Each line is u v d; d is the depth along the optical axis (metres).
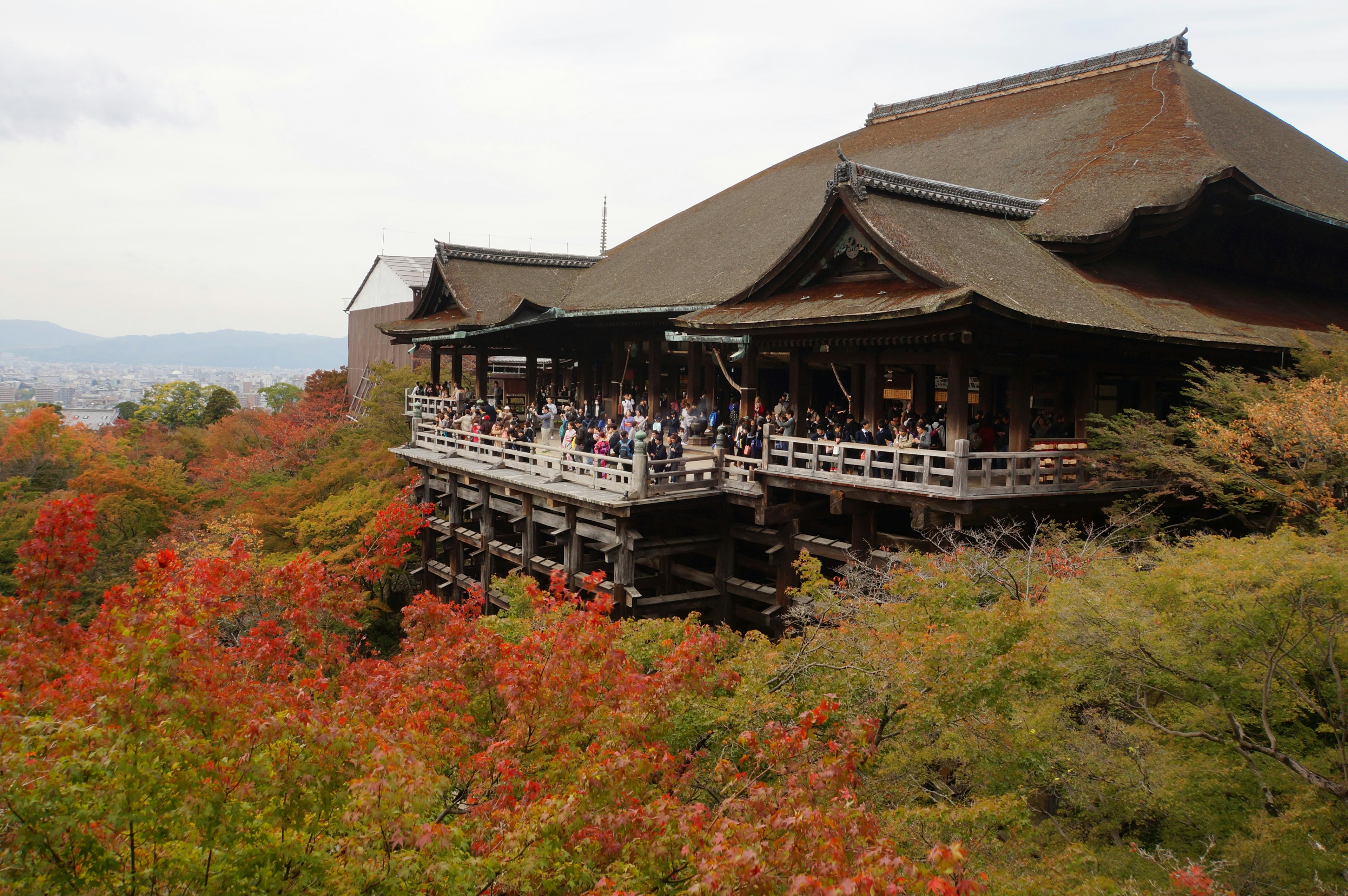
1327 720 11.09
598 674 10.01
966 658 9.91
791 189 38.88
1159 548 14.18
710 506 24.00
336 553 29.47
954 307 16.88
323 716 7.41
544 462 25.78
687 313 28.62
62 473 52.28
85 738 6.21
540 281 42.47
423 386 40.53
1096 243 23.48
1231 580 10.28
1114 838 10.82
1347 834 10.12
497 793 8.91
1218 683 10.70
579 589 24.17
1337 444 16.12
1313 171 31.05
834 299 20.97
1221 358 22.34
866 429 21.17
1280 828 9.80
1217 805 10.82
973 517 17.97
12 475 50.84
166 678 7.12
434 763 8.62
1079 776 10.77
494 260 42.38
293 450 51.34
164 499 36.94
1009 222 25.34
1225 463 18.39
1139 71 34.84
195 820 6.28
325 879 6.57
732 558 23.86
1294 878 9.66
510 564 32.22
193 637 7.62
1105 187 26.17
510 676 9.62
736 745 10.30
